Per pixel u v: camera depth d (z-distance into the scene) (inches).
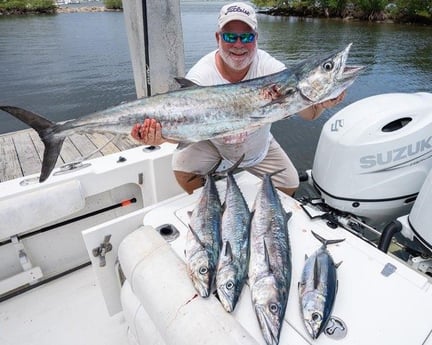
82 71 511.5
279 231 62.0
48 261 91.9
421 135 80.2
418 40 727.7
